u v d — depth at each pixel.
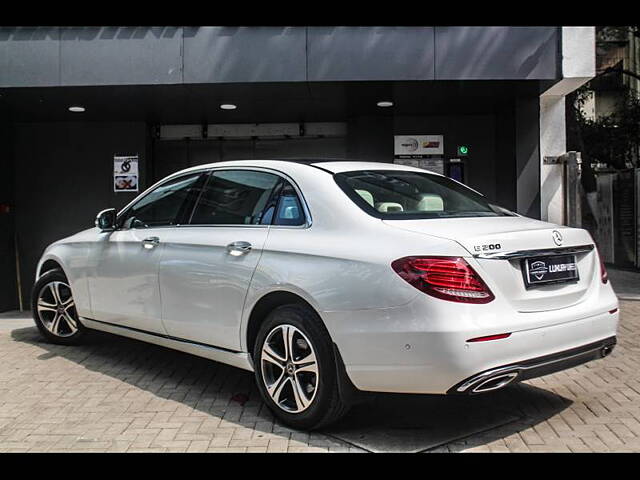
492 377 3.40
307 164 4.52
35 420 4.30
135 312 5.25
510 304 3.56
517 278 3.62
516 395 4.75
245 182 4.74
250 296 4.21
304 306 3.95
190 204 5.09
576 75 8.07
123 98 9.02
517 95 9.19
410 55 8.07
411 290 3.44
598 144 20.30
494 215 4.41
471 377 3.37
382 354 3.51
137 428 4.13
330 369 3.78
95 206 10.78
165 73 8.16
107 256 5.58
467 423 4.16
